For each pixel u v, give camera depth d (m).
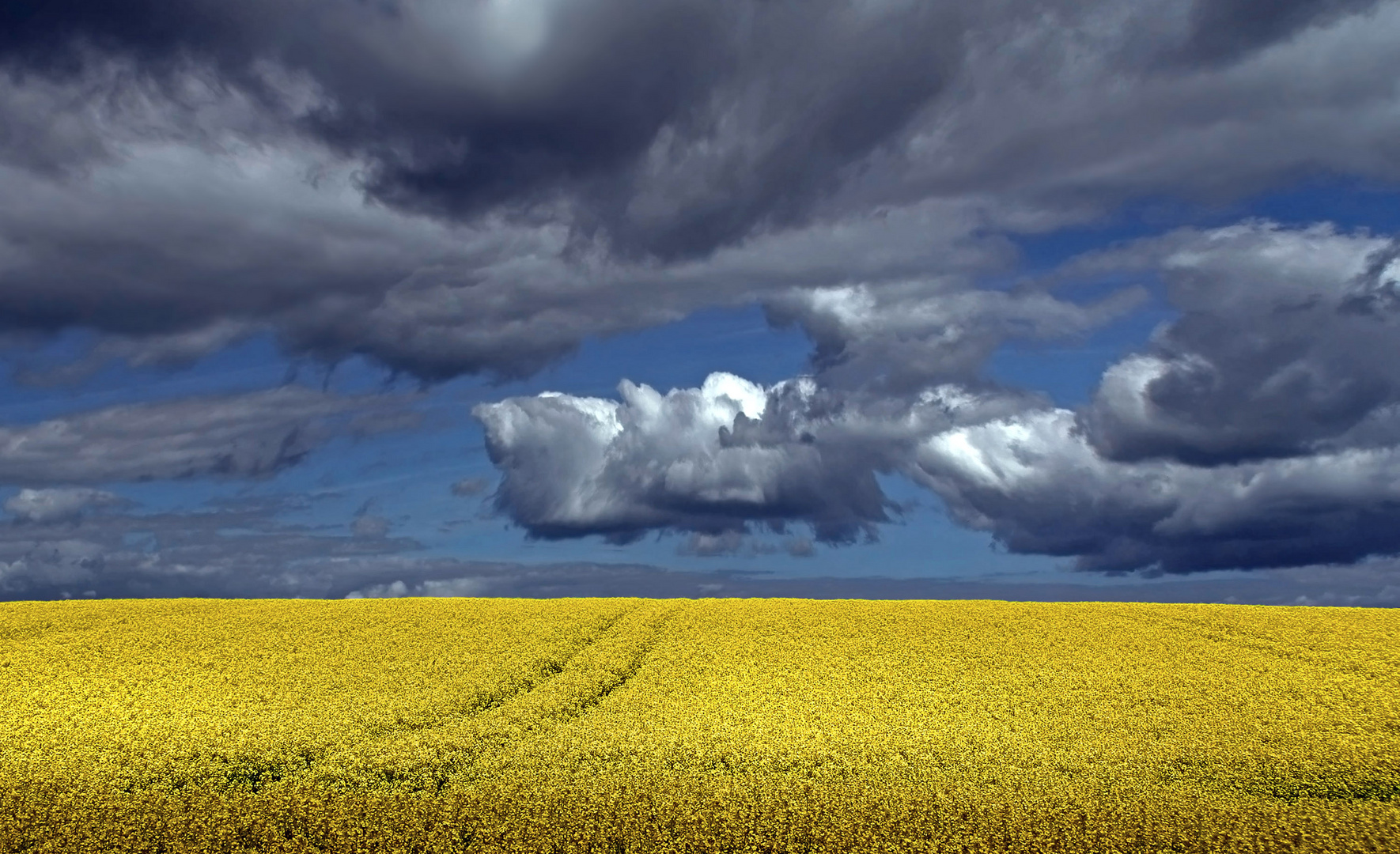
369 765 21.14
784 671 31.52
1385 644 35.72
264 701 27.16
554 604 47.09
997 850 16.44
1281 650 34.81
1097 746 22.73
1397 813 17.92
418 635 37.44
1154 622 41.22
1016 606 46.94
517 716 25.66
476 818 17.70
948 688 29.11
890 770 20.83
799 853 16.50
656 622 41.62
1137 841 16.70
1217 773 20.78
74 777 20.09
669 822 17.45
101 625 39.69
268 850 16.59
